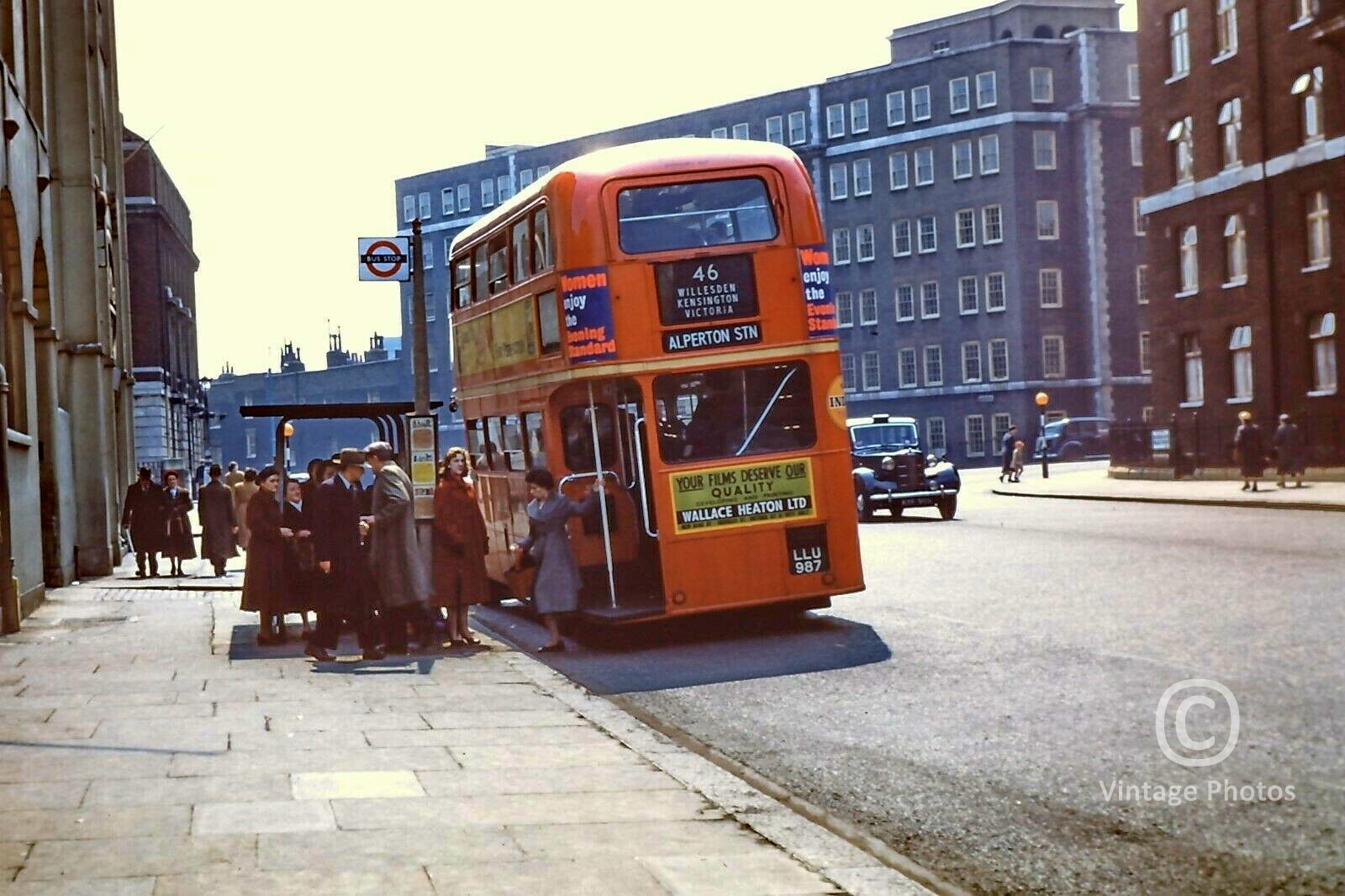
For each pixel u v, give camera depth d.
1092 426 77.12
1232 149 45.47
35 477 20.30
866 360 90.12
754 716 10.77
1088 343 83.81
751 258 15.23
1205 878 6.18
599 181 15.07
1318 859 6.32
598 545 16.11
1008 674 11.79
